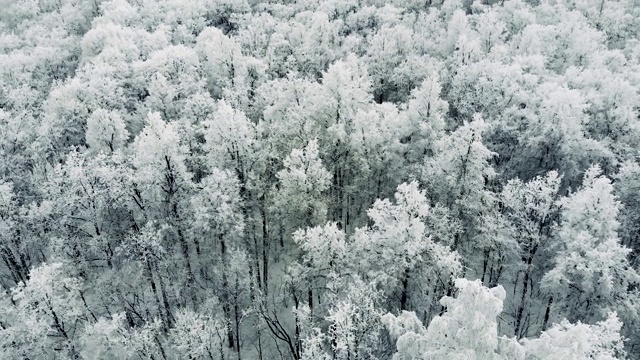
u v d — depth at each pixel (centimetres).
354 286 2631
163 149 3075
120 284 3281
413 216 2798
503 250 3153
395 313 3142
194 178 3825
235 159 3325
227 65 4847
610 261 2580
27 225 3375
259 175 3459
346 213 4131
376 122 3603
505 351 1742
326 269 2991
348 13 7019
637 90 4150
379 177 3850
